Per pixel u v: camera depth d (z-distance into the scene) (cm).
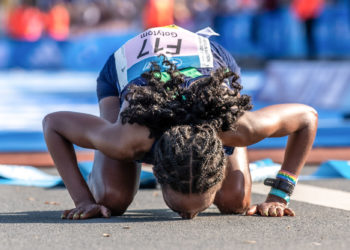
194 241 834
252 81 4112
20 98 3644
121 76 1077
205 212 1129
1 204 1250
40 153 2123
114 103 1148
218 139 876
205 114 892
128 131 917
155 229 920
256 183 1548
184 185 858
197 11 4878
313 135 1037
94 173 1122
